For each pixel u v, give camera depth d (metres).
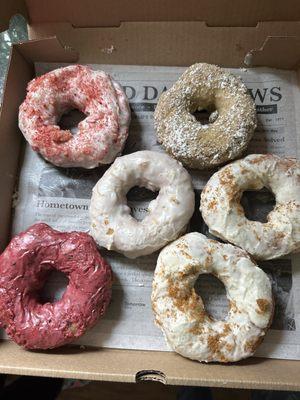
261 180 0.25
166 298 0.23
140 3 0.25
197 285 0.25
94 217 0.25
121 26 0.27
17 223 0.27
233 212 0.24
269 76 0.28
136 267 0.26
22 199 0.27
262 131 0.27
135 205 0.27
